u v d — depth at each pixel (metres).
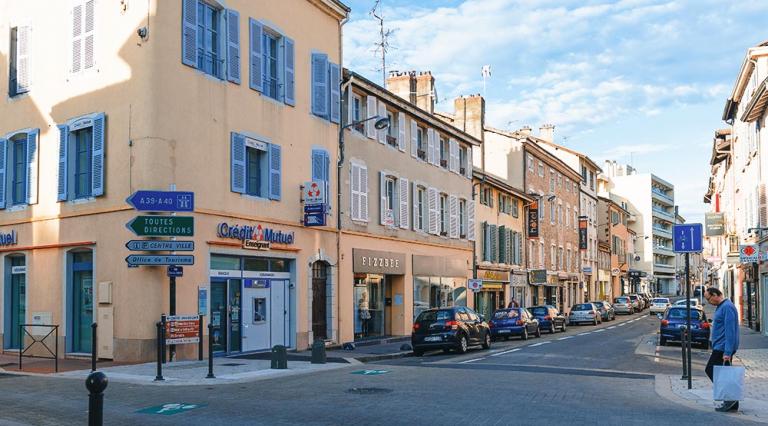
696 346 25.59
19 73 20.88
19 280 20.95
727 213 41.91
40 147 20.14
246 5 20.53
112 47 18.38
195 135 18.45
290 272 22.20
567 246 57.53
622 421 9.62
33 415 10.20
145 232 16.48
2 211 21.14
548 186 52.53
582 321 45.53
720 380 10.55
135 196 16.23
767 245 27.47
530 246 47.66
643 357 20.92
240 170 19.84
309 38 23.50
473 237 37.16
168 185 17.58
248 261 20.39
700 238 13.61
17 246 20.45
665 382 14.34
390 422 9.41
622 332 35.50
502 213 42.81
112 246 17.98
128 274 17.52
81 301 19.11
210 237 18.59
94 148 18.45
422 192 31.97
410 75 37.47
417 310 30.45
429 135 32.53
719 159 43.84
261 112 20.91
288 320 22.06
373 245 26.97
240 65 20.16
